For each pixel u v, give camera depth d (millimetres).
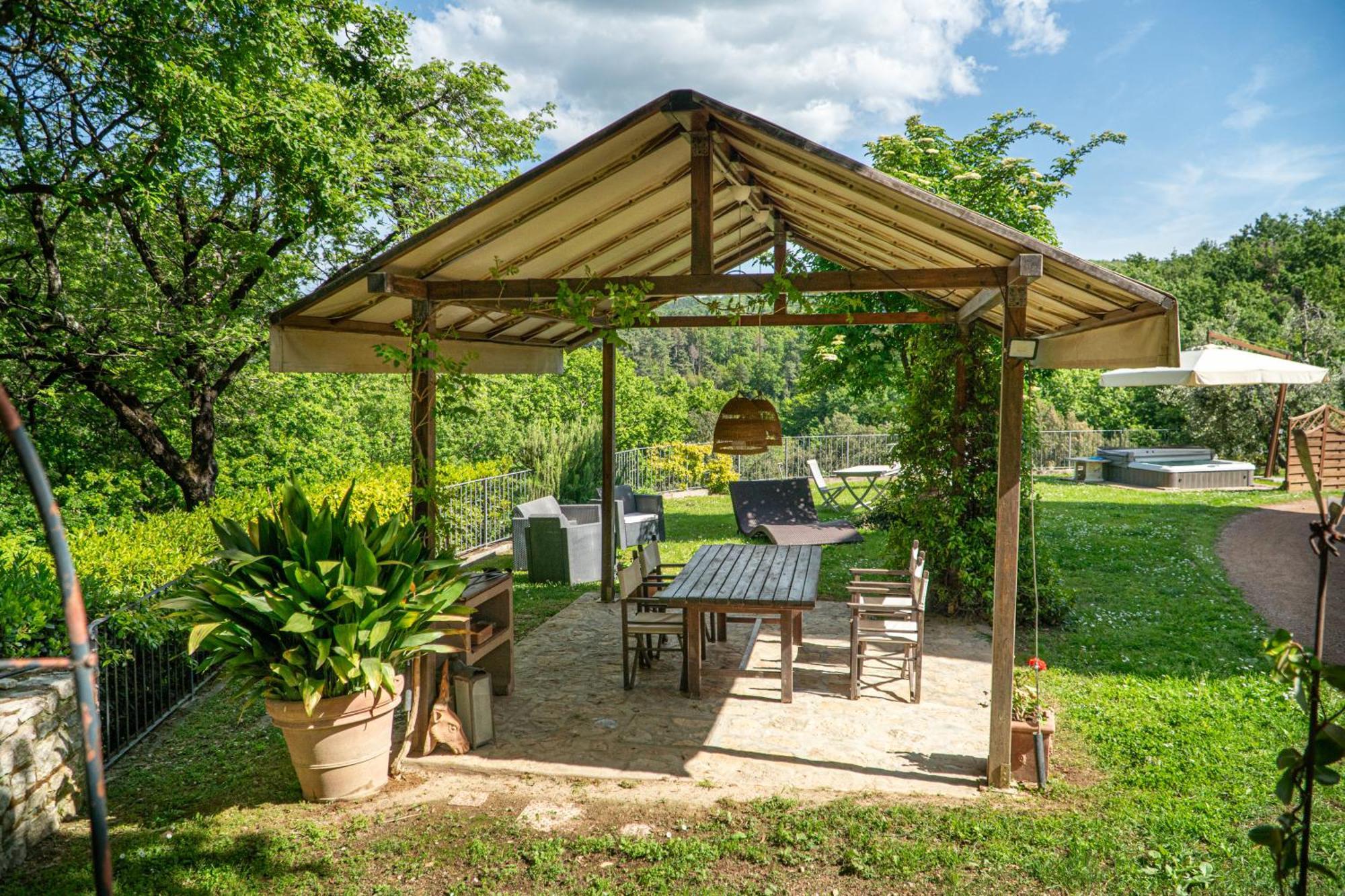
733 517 15219
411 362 5164
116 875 3715
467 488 11992
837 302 12984
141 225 10273
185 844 3980
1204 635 7398
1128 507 15805
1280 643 1855
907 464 8352
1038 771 4484
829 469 21453
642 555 6906
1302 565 10477
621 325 4719
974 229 3959
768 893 3506
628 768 4773
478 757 4965
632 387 25641
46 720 4148
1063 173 13672
